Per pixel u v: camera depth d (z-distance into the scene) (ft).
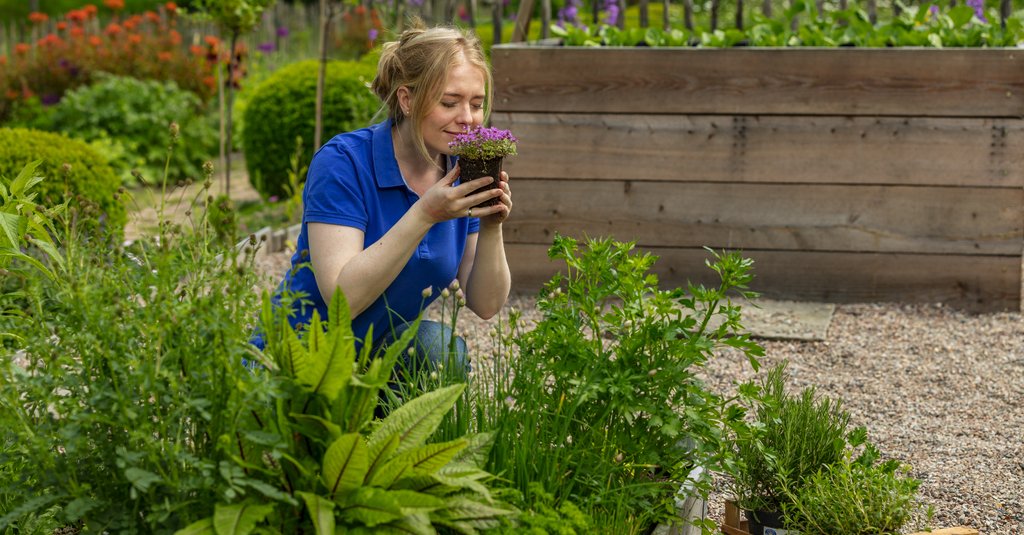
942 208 16.67
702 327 8.30
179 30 47.01
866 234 16.98
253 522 6.31
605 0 22.74
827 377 14.14
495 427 8.17
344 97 26.84
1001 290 16.69
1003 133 16.22
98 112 33.30
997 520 10.02
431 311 16.30
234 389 6.63
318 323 6.88
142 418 6.49
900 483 8.42
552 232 17.78
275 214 25.22
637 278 8.51
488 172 8.28
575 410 8.64
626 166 17.40
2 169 18.75
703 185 17.29
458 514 6.79
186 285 7.09
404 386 8.81
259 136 27.20
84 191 19.39
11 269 7.63
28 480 7.43
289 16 56.85
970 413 12.90
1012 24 16.85
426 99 8.77
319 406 6.86
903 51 16.29
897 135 16.57
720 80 16.85
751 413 12.50
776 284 17.39
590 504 7.93
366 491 6.52
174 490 6.61
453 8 24.26
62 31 46.80
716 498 10.30
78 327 6.81
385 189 9.18
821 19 19.19
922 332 15.84
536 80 17.29
